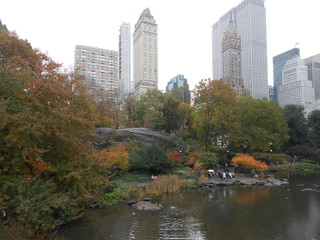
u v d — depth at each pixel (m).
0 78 11.59
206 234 13.82
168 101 54.22
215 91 45.47
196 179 29.78
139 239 12.95
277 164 55.31
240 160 35.97
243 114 52.03
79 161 13.54
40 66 14.35
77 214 16.19
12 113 11.55
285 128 55.84
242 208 19.31
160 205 19.69
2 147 11.44
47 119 11.73
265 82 195.62
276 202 21.23
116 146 33.25
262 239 13.23
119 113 52.47
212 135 49.69
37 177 12.62
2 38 20.02
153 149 32.16
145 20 144.75
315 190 26.92
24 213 10.72
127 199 21.22
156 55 147.38
